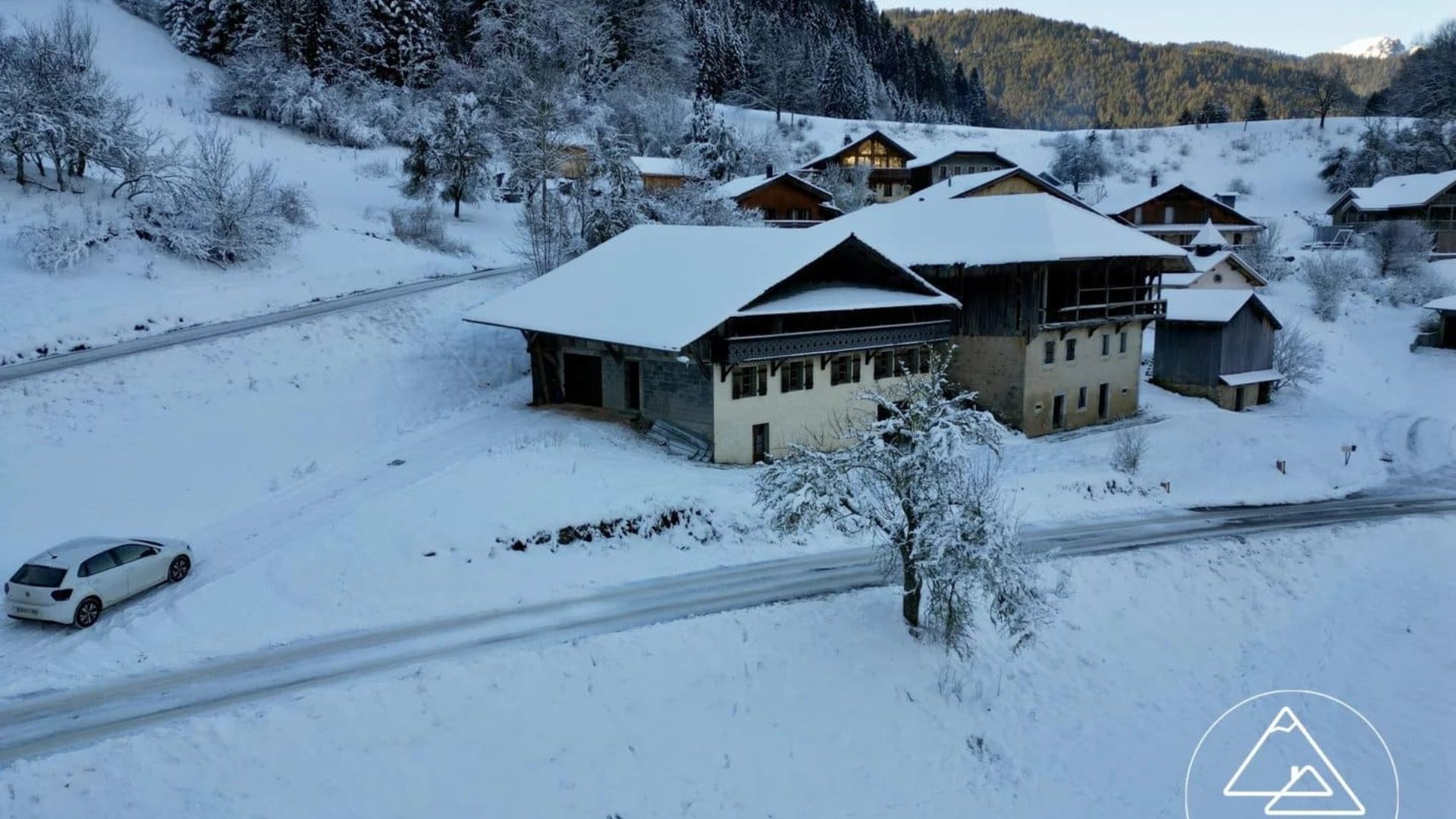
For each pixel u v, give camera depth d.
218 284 39.75
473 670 17.92
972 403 40.06
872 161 83.62
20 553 22.33
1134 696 21.22
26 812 13.62
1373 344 56.28
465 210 64.75
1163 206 77.06
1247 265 64.19
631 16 106.44
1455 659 23.12
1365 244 71.75
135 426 28.56
